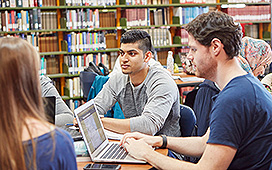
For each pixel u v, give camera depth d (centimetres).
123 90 242
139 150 173
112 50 588
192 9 634
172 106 230
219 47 140
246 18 679
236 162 141
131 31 224
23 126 93
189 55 149
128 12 597
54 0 558
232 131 134
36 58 98
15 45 94
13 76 92
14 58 93
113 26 596
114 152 184
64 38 577
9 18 536
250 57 222
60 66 579
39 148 92
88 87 435
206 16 143
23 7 540
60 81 581
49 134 95
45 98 194
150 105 220
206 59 144
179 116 240
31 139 91
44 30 551
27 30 544
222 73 144
